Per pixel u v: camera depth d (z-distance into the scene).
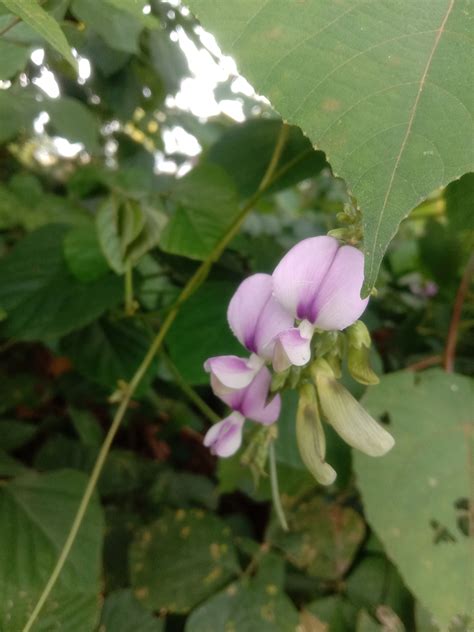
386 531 0.13
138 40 0.19
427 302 0.24
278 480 0.16
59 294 0.18
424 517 0.13
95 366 0.19
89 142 0.18
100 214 0.15
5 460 0.16
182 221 0.16
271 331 0.10
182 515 0.16
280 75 0.07
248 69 0.07
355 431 0.09
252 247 0.19
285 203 0.39
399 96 0.07
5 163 0.30
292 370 0.10
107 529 0.18
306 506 0.16
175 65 0.21
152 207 0.16
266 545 0.16
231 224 0.16
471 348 0.21
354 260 0.09
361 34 0.07
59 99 0.18
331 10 0.07
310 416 0.10
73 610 0.13
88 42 0.17
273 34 0.07
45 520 0.15
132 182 0.16
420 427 0.14
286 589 0.16
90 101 0.23
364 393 0.14
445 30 0.07
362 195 0.06
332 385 0.10
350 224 0.09
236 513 0.20
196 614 0.14
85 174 0.22
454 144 0.06
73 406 0.23
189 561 0.15
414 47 0.07
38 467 0.20
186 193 0.17
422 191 0.06
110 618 0.14
